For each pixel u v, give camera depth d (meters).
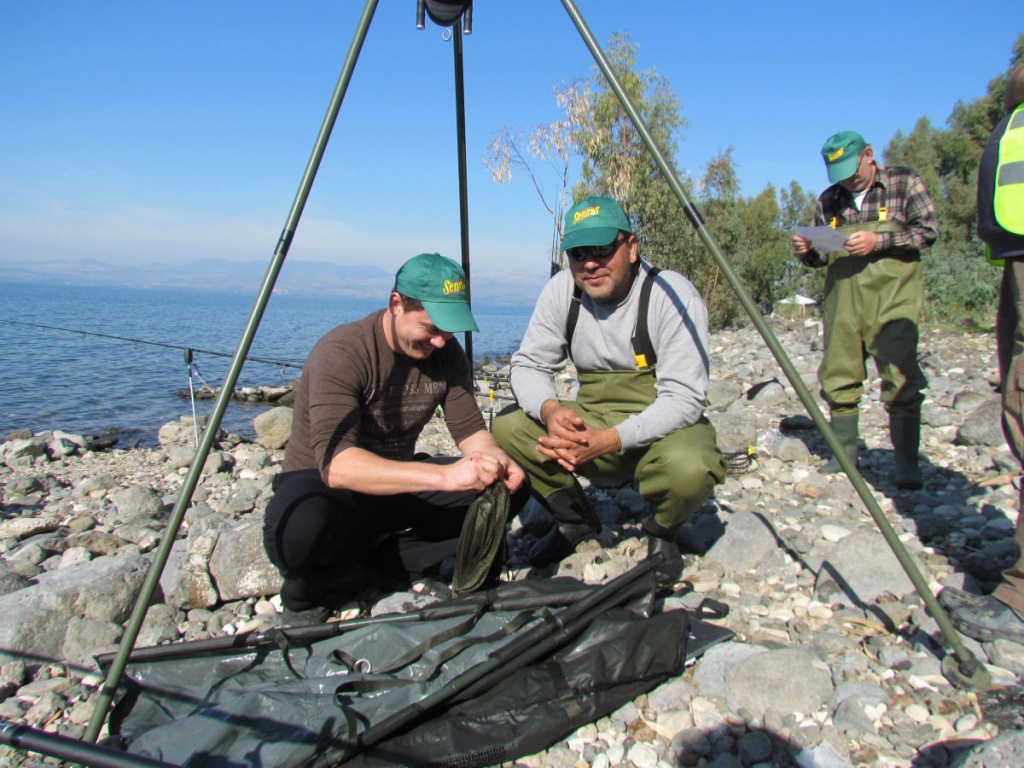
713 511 4.06
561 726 2.17
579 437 2.94
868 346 4.37
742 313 19.42
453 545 3.31
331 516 2.81
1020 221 2.40
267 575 3.21
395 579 3.36
